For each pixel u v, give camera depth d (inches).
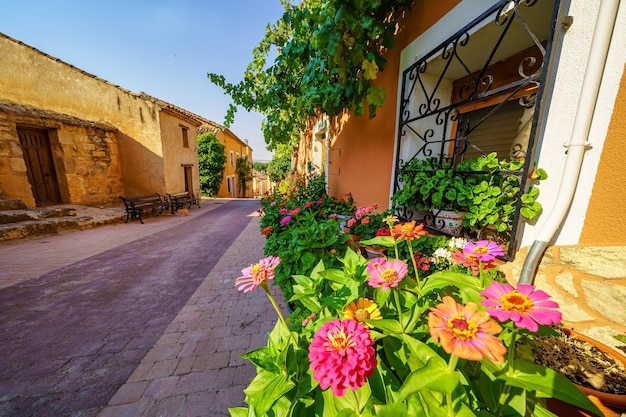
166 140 391.5
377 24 81.6
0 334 88.2
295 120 192.5
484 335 20.8
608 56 36.9
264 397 29.9
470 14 61.9
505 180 55.7
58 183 304.7
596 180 39.1
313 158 277.9
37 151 286.7
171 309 104.4
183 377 68.1
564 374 35.6
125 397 61.8
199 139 683.4
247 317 98.0
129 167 378.9
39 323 94.7
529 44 66.9
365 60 84.9
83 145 323.3
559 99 44.1
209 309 104.3
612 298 38.0
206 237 234.5
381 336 34.0
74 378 68.0
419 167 80.9
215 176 719.1
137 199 329.7
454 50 64.7
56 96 348.2
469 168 68.9
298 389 32.1
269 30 181.0
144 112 367.9
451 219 69.8
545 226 44.8
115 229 269.7
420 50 80.3
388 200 101.7
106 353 77.7
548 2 50.0
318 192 202.4
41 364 73.3
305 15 102.3
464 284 36.1
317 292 50.7
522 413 24.3
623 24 35.1
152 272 147.0
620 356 36.3
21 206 248.7
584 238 41.2
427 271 67.2
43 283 131.3
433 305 39.8
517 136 73.2
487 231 65.3
